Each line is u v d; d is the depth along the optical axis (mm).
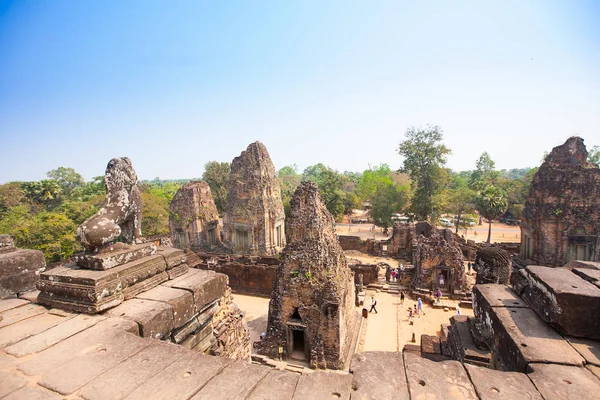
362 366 4273
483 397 3760
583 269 6516
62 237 32406
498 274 18688
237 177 36531
